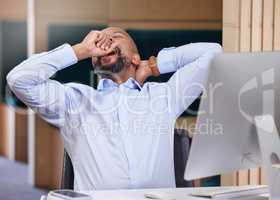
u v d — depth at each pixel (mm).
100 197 2277
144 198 2277
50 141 6215
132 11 5227
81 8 5680
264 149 2031
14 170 7277
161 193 2354
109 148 2725
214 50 2984
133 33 5188
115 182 2701
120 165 2713
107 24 5488
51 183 6270
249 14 3232
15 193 6082
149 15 5223
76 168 2754
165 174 2779
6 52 7102
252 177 3303
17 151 7828
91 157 2721
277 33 3254
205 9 5242
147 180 2734
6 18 6953
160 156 2777
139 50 5152
